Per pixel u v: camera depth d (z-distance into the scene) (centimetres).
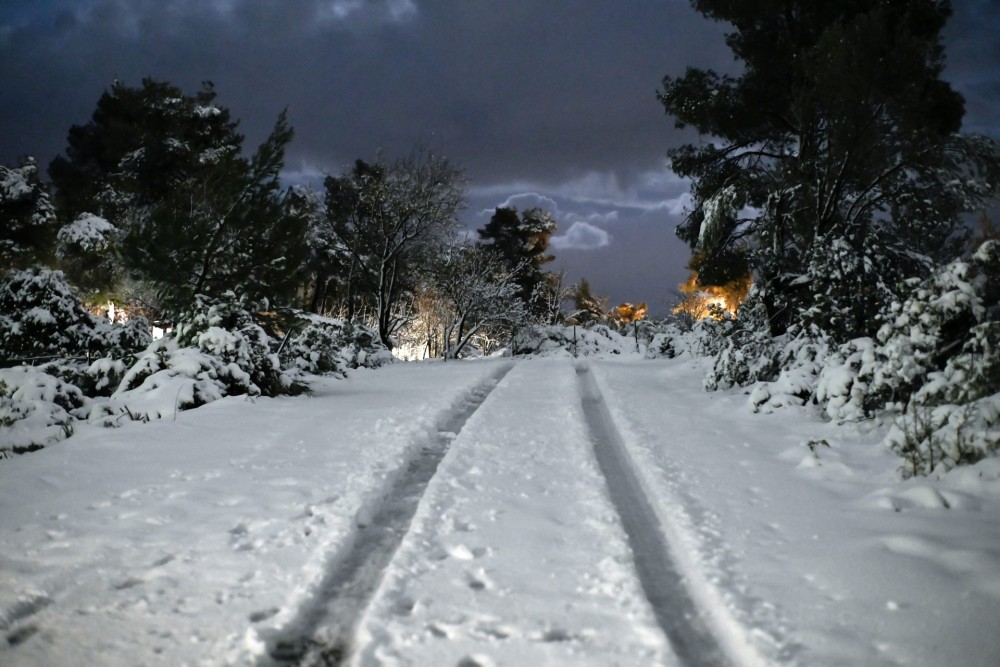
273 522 471
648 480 584
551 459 652
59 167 3412
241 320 1218
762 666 298
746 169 1864
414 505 536
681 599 381
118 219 3225
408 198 2783
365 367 1817
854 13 1669
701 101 1912
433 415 859
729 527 468
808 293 1352
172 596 364
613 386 1212
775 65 1830
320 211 2823
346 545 437
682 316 3222
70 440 727
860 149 1339
